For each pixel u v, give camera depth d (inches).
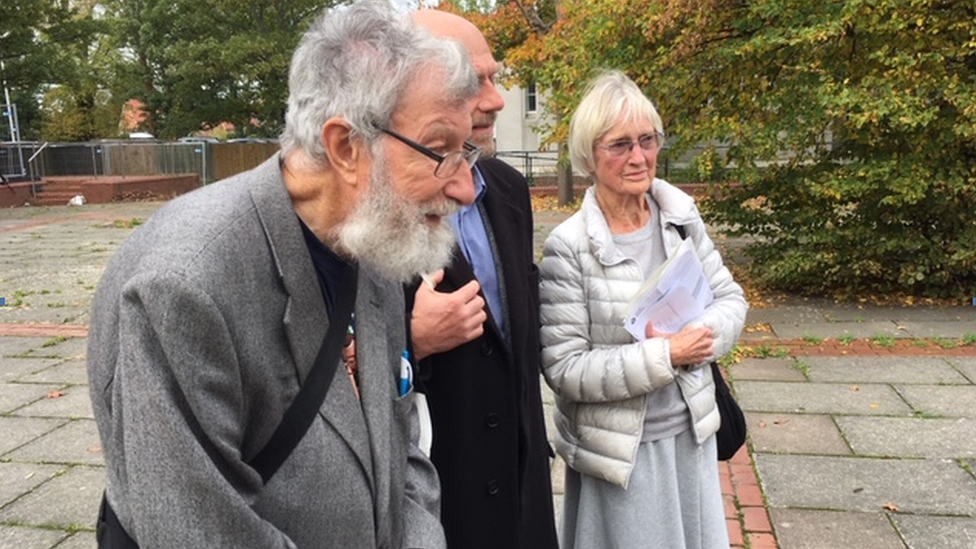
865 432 161.9
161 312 40.2
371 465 49.9
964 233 257.4
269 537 42.9
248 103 1167.0
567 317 83.1
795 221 277.3
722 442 92.5
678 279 82.0
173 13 1120.2
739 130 263.0
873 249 266.5
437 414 69.2
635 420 81.7
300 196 48.5
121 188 826.8
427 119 46.9
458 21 73.0
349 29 47.1
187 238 42.4
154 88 1311.5
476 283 65.9
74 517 133.5
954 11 243.3
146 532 40.2
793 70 260.7
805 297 280.8
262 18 1106.7
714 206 293.3
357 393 51.2
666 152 297.3
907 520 126.7
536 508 78.0
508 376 71.6
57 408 187.3
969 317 248.2
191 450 40.6
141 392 40.2
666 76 277.6
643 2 269.9
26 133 1262.3
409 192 47.4
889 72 241.0
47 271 379.9
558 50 320.2
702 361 80.8
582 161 85.0
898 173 249.8
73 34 888.3
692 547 85.8
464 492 69.8
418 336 63.6
